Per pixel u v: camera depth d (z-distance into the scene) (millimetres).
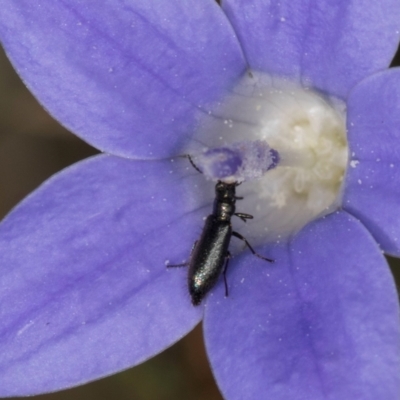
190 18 95
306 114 101
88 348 94
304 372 91
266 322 93
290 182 101
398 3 91
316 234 94
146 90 96
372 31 92
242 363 92
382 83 91
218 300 95
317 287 92
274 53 96
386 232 92
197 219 98
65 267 94
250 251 97
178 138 98
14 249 94
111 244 95
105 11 94
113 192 96
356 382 89
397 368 89
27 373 93
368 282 91
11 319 93
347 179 93
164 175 98
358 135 92
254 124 102
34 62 94
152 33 95
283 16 95
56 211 95
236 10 95
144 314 95
